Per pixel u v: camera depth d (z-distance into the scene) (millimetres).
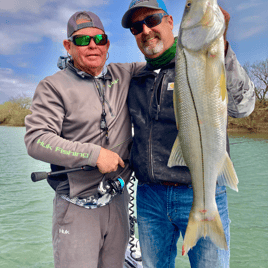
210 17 1309
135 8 1818
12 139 37750
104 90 2018
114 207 2031
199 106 1426
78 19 1940
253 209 7332
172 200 1774
